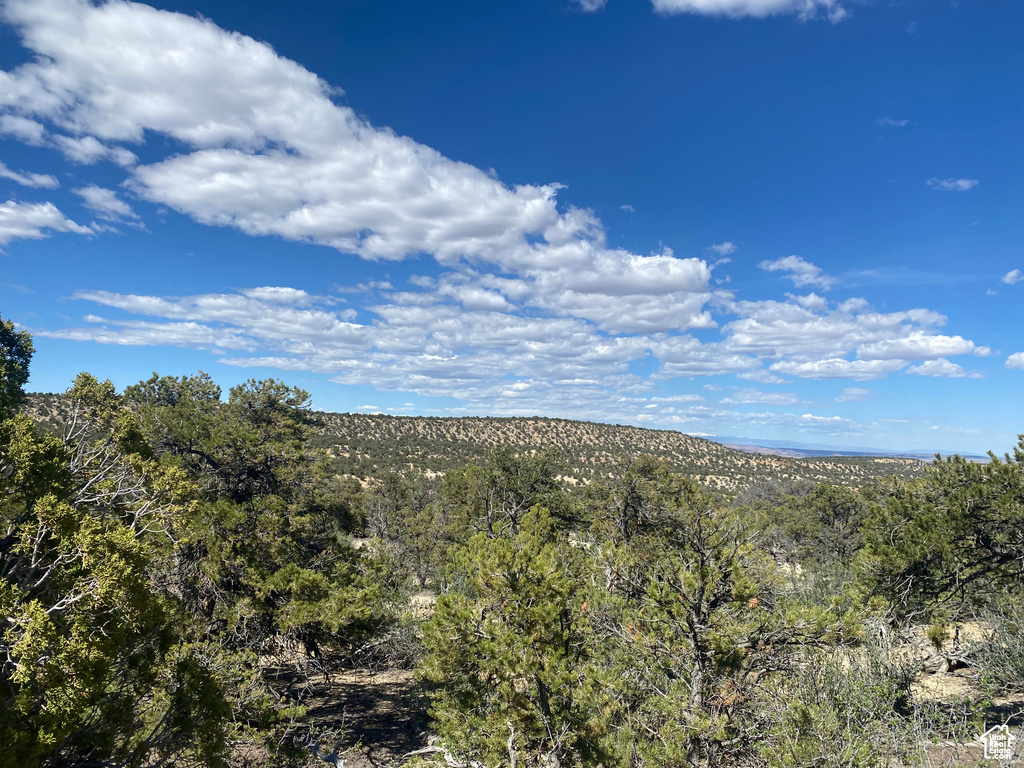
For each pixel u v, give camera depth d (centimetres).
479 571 1051
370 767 1317
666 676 1019
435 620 1031
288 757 1119
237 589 1386
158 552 970
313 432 2267
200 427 1591
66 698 551
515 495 2772
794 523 3441
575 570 1309
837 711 741
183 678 834
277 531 1466
